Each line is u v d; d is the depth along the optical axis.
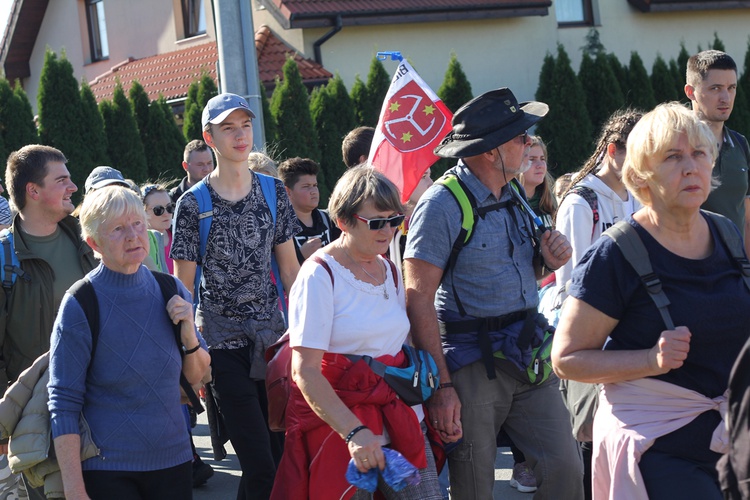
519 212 3.98
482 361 3.86
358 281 3.57
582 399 3.98
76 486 3.37
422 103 5.89
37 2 22.58
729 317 2.98
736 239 3.10
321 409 3.42
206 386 4.80
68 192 4.39
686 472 2.96
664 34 20.70
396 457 3.37
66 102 12.88
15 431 3.57
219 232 4.71
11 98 12.51
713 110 5.41
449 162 15.72
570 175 7.37
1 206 6.79
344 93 15.04
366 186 3.51
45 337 4.30
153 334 3.58
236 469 6.62
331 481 3.51
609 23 20.19
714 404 2.97
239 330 4.73
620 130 4.50
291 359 3.77
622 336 3.10
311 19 16.89
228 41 7.86
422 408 3.77
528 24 19.09
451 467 3.97
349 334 3.53
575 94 17.05
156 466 3.55
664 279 3.02
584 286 3.10
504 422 4.04
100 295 3.53
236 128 4.73
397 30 17.91
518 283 3.89
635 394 3.04
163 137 13.92
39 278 4.31
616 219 4.51
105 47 21.94
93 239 3.53
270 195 4.89
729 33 21.38
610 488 3.12
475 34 18.58
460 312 3.88
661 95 18.00
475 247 3.83
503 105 3.89
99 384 3.51
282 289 5.02
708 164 3.00
